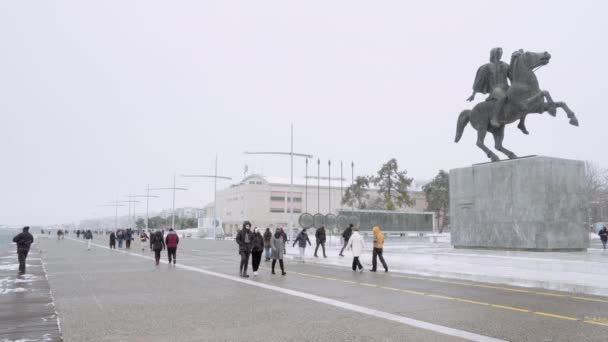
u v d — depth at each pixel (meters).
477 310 9.89
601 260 15.98
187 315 9.61
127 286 14.40
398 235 46.34
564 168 19.45
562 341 7.27
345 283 14.88
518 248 19.52
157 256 23.00
